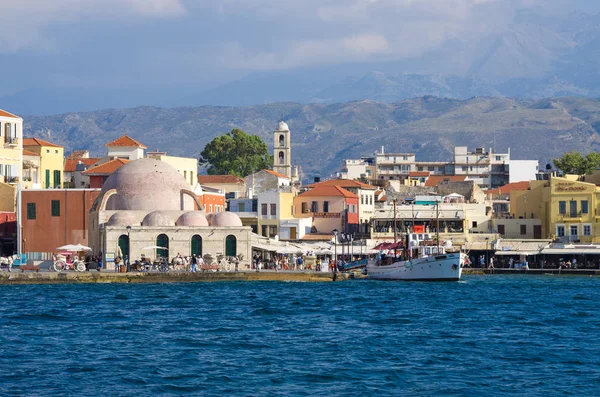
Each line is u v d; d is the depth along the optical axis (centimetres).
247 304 13000
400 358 8675
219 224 18175
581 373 8062
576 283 17312
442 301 13512
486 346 9319
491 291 15262
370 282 17312
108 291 14950
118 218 18012
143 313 11906
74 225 18988
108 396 7262
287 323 10969
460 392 7412
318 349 9131
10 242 19762
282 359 8612
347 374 7988
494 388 7531
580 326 10775
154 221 17925
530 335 10050
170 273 16762
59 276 16388
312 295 14362
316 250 19850
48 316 11556
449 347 9250
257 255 19188
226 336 9931
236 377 7869
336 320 11250
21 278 16262
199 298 13812
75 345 9344
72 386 7550
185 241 17825
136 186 18638
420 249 17850
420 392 7412
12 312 11988
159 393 7362
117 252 17588
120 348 9175
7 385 7588
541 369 8212
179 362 8469
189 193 19000
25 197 19075
